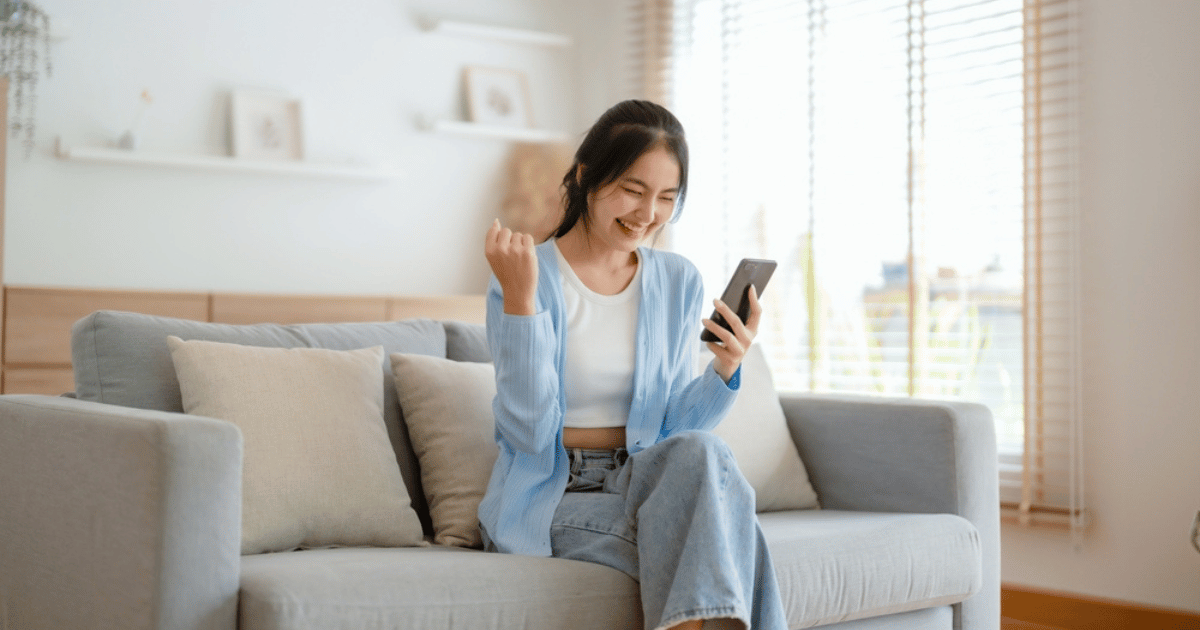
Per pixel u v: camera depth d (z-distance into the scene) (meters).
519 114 4.23
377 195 4.00
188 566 1.21
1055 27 2.88
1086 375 2.81
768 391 2.24
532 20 4.31
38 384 2.97
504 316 1.51
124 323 1.73
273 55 3.79
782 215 3.64
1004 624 2.87
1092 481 2.80
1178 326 2.65
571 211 1.70
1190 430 2.63
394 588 1.27
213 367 1.65
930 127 3.16
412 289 4.08
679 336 1.74
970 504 2.00
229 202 3.72
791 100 3.62
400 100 4.05
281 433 1.62
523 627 1.34
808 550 1.66
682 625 1.30
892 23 3.29
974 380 3.06
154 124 3.58
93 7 3.47
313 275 3.87
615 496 1.54
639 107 1.62
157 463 1.20
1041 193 2.89
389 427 1.88
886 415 2.10
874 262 3.34
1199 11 2.62
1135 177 2.73
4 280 3.33
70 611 1.35
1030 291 2.92
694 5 4.00
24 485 1.47
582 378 1.64
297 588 1.22
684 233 3.99
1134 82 2.73
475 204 4.22
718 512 1.35
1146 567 2.70
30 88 3.36
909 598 1.80
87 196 3.47
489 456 1.83
